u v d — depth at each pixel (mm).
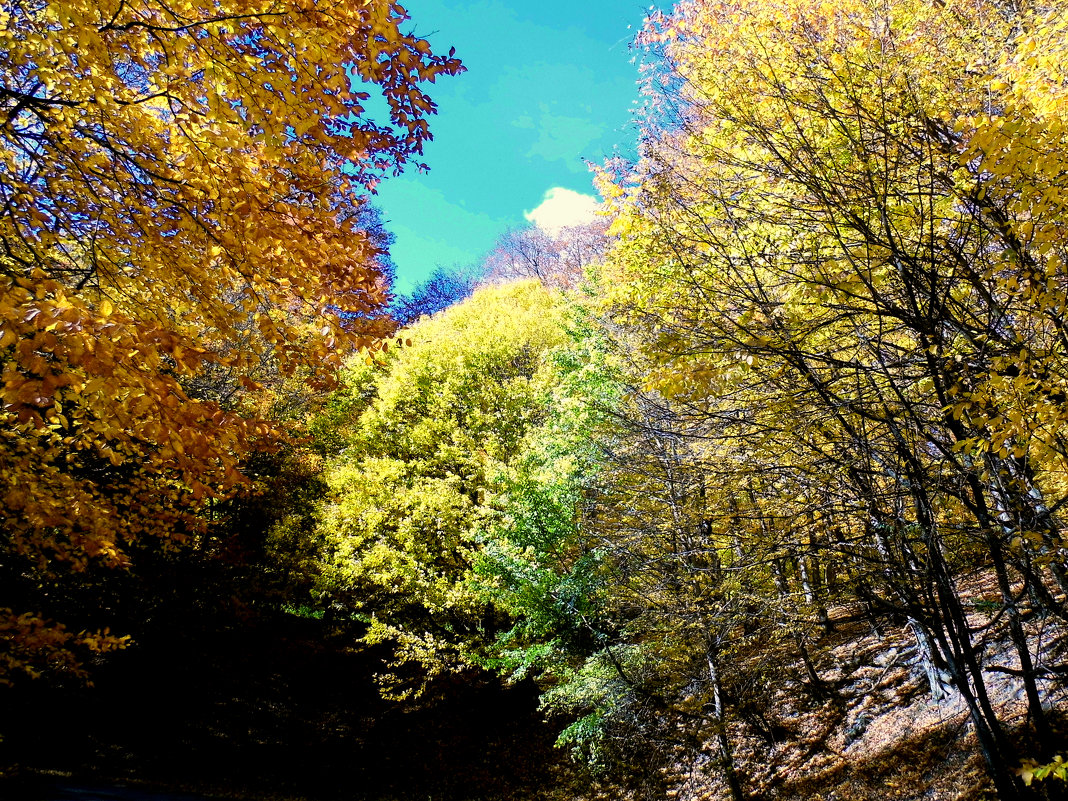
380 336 4594
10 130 3758
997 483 4484
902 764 8867
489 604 15398
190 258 4211
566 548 12680
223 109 3443
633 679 10703
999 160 3455
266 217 3982
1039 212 3338
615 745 11172
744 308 4609
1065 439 3764
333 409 21719
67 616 11508
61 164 4020
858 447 4941
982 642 5668
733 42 5387
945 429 4844
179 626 14852
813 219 4516
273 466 17094
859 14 4867
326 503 16781
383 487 16188
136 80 4266
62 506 5250
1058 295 3521
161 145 3969
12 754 11375
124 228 4062
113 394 2422
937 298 4145
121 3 3197
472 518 15109
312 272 4336
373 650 18703
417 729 15633
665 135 5730
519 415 19375
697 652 10070
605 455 11430
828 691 12008
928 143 4250
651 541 10070
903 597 5250
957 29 4984
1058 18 4160
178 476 6180
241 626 16859
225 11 3348
